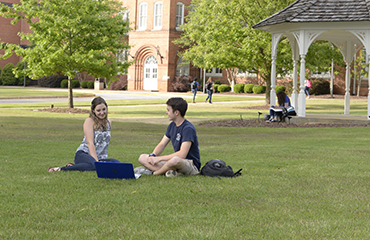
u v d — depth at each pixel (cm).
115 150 969
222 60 2527
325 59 2550
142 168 650
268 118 1867
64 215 429
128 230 383
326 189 551
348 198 505
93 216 425
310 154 898
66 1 2302
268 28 1908
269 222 411
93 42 2398
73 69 2342
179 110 621
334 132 1450
